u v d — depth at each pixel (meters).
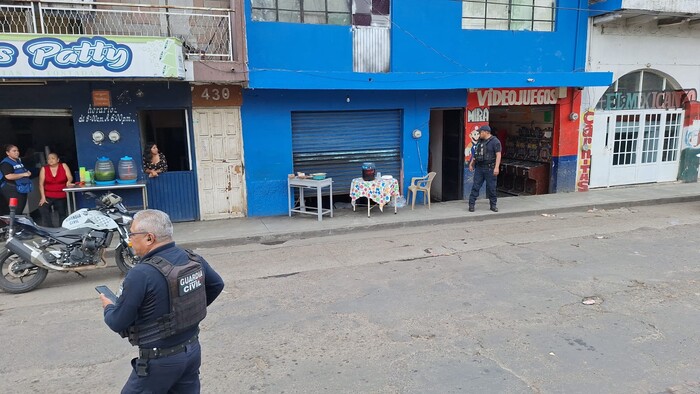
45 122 8.70
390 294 5.61
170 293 2.49
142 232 2.57
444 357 4.09
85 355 4.29
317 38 9.66
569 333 4.50
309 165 10.34
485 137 9.96
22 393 3.68
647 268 6.39
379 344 4.36
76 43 7.15
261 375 3.85
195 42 9.06
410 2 10.21
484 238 8.24
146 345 2.49
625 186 13.24
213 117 9.39
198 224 9.28
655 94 13.14
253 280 6.27
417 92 10.75
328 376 3.82
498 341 4.36
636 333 4.48
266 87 8.87
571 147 12.23
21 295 5.91
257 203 9.90
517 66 11.34
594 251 7.25
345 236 8.66
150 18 8.80
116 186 8.45
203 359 4.12
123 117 8.82
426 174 11.19
